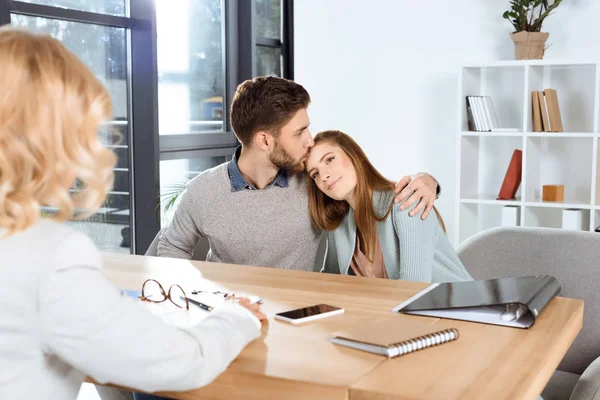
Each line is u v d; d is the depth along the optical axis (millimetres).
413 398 971
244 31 4621
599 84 3664
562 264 2109
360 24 4605
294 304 1493
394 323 1307
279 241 2316
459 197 4016
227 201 2316
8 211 928
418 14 4426
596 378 1646
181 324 1324
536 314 1313
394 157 4590
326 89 4766
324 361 1129
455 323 1346
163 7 4062
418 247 2006
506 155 4262
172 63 4156
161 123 4105
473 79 4172
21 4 3158
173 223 2439
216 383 1109
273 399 1066
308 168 2115
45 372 965
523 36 3863
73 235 965
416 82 4473
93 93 980
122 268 1894
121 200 3854
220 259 2391
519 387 1010
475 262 2246
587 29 3967
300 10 4801
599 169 3711
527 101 3816
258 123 2186
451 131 4402
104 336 921
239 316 1187
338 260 2229
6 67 919
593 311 2025
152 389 984
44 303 914
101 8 3662
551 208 4051
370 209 2086
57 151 936
